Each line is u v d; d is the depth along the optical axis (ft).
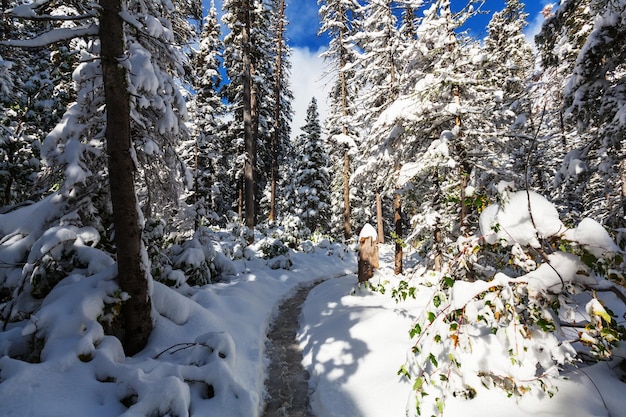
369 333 20.61
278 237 58.03
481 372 12.37
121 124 16.51
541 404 11.55
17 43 14.78
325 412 14.69
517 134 26.78
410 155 33.76
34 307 18.24
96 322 15.46
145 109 21.07
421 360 14.08
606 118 24.47
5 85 30.71
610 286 11.29
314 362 19.49
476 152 27.76
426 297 26.18
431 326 13.82
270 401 16.26
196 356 16.21
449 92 29.63
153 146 21.13
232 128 79.71
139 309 17.39
